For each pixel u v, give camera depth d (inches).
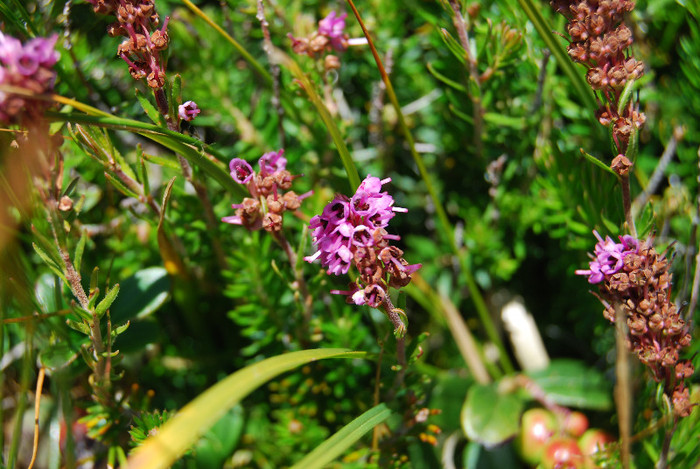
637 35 12.8
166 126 10.5
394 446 11.3
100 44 12.5
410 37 13.3
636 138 10.2
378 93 13.2
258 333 12.4
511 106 12.8
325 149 12.6
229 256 12.3
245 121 13.1
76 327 10.6
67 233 10.4
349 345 11.8
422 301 12.8
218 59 13.3
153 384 12.7
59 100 9.7
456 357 13.3
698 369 11.5
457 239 13.2
